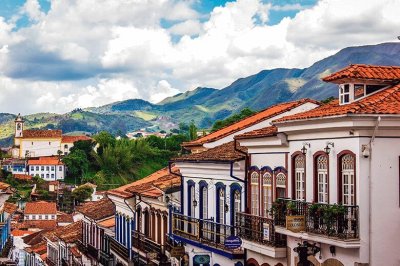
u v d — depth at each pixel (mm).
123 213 47188
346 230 19625
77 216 81812
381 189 19750
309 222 21156
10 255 71062
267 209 25719
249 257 26891
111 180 192125
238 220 26922
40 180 189000
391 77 22203
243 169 27531
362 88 22188
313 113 21797
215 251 29078
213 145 34031
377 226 19688
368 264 19594
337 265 20562
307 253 21188
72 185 192875
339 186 20578
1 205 58750
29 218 131625
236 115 73250
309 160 22422
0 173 187125
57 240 71125
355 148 19797
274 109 36844
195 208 32625
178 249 32125
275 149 25078
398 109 19469
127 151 197000
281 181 24656
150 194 38344
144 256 40000
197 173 32344
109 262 48469
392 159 19844
